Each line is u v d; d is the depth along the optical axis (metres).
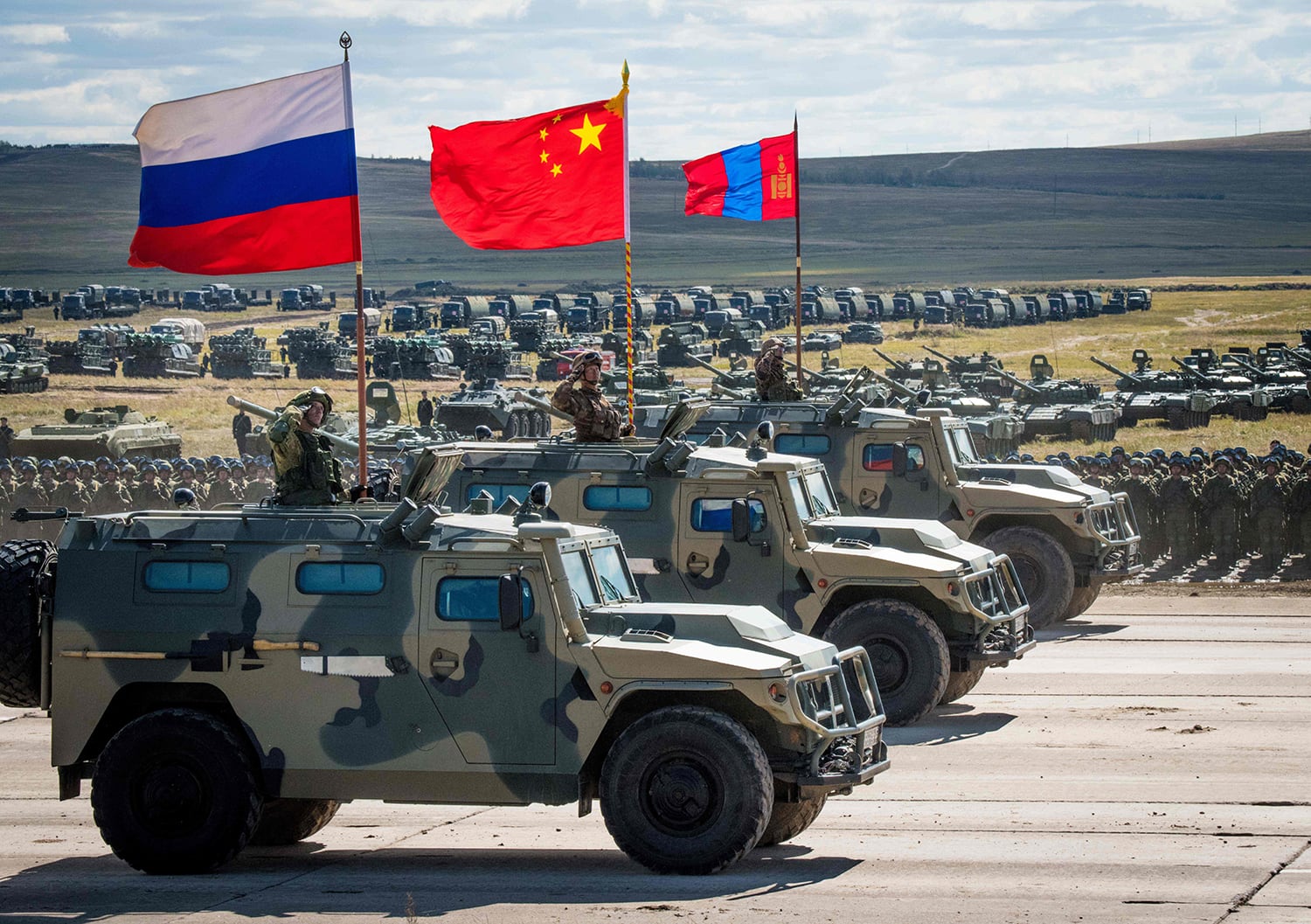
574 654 36.25
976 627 53.88
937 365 189.25
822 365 175.75
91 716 37.59
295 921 32.50
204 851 36.53
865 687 39.28
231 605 37.47
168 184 50.91
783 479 53.78
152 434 152.50
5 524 105.88
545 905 33.38
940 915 32.09
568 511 55.47
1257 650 66.25
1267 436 167.38
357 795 37.06
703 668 35.69
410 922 32.09
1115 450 97.56
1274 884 34.41
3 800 46.12
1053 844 38.41
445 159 58.50
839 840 39.31
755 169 90.38
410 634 36.84
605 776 35.88
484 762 36.56
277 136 50.66
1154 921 31.59
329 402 43.09
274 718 37.19
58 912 33.69
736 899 33.56
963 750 49.62
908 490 71.25
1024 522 72.06
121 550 37.88
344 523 37.66
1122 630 72.31
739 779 35.09
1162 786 44.44
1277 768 46.22
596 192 58.22
